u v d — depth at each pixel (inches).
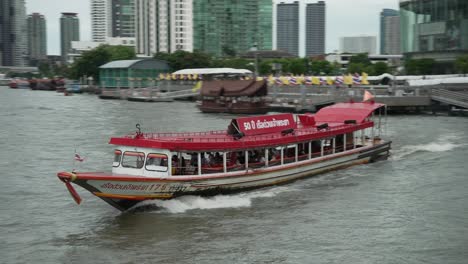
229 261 1023.6
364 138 1907.0
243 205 1338.6
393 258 1039.6
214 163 1385.3
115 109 4180.6
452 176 1657.2
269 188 1489.9
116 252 1064.2
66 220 1252.5
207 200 1352.1
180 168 1296.8
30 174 1712.6
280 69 6727.4
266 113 3897.6
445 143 2274.9
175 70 7214.6
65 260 1032.2
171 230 1171.3
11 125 2994.6
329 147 1743.4
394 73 6043.3
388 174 1688.0
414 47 6579.7
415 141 2326.5
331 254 1056.8
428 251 1071.0
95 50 7829.7
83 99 5600.4
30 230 1191.6
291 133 1584.6
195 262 1018.7
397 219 1251.8
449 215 1279.5
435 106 3737.7
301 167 1571.1
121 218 1243.2
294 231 1173.1
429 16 6294.3
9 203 1390.3
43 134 2613.2
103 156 2003.0
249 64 7317.9
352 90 4089.6
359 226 1206.3
